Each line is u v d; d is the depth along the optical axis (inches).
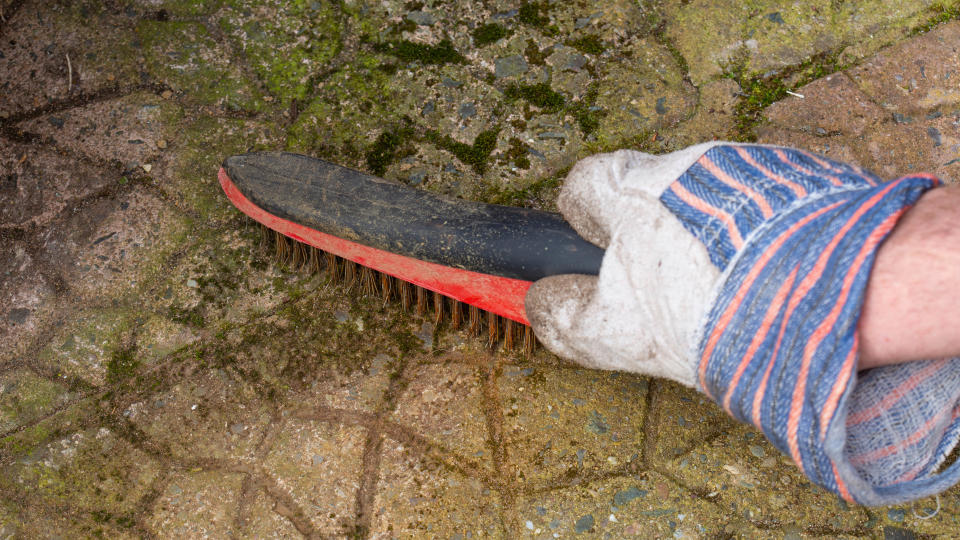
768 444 21.1
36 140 25.3
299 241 23.1
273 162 22.5
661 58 26.1
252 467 21.3
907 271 17.1
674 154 19.6
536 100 25.5
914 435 18.3
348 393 22.0
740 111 25.3
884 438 18.3
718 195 18.5
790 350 17.5
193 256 23.8
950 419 18.7
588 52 26.3
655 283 18.6
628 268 18.9
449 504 20.7
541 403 21.7
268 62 26.4
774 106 25.3
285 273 23.6
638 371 19.6
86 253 23.9
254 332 22.8
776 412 17.8
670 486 20.8
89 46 26.7
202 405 22.0
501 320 22.5
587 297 19.4
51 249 23.9
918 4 27.0
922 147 24.6
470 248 20.6
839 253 17.3
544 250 20.1
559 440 21.3
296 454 21.4
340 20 27.0
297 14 27.1
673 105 25.4
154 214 24.3
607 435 21.3
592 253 19.9
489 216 20.8
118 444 21.6
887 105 25.3
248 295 23.3
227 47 26.6
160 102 25.8
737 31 26.5
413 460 21.2
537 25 26.7
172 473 21.3
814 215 17.8
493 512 20.6
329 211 21.7
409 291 22.8
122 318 23.1
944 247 17.0
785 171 18.5
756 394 17.9
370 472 21.1
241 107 25.7
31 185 24.7
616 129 25.1
